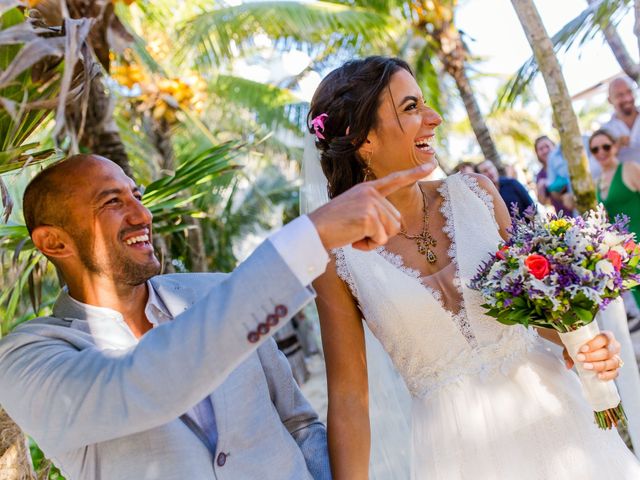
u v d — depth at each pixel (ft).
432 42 27.55
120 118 23.40
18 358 6.33
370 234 5.41
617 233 7.38
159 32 27.12
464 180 8.36
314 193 8.98
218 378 5.42
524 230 7.56
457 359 7.83
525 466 7.43
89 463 6.37
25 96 6.13
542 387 7.66
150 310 7.04
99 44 7.29
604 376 7.25
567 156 13.99
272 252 5.38
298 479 6.89
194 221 17.75
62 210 6.72
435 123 8.01
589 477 7.27
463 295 7.82
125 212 6.82
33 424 6.07
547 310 7.22
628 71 18.78
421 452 7.97
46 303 13.14
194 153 32.04
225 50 28.40
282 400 7.50
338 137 8.10
